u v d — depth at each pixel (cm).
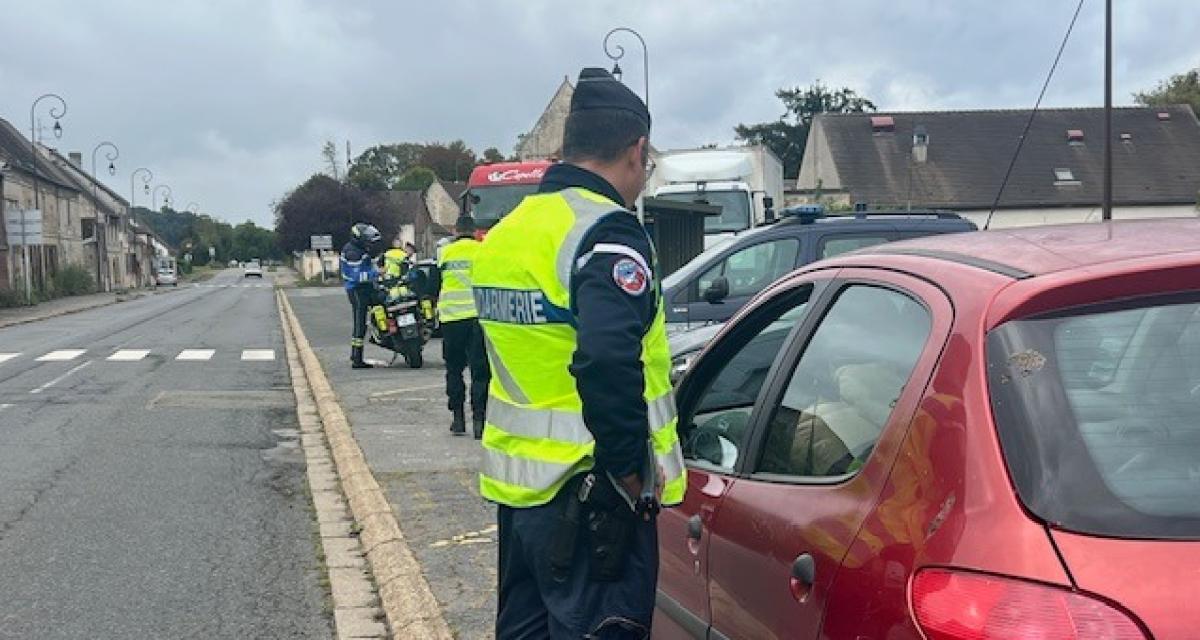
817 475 266
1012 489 198
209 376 1466
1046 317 218
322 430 1009
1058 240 254
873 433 249
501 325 278
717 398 356
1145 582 183
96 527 650
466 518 650
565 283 264
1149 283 218
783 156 7831
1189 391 209
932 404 223
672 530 336
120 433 983
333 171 7806
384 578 532
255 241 15212
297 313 3088
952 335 228
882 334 267
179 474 805
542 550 270
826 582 234
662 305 277
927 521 208
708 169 1802
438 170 12825
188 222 14888
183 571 566
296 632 478
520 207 287
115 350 1888
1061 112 4991
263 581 550
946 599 195
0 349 1927
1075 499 194
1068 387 208
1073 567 186
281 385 1369
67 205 6012
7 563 577
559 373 270
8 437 957
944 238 290
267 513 689
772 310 343
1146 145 4841
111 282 7381
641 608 270
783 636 254
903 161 4781
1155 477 198
